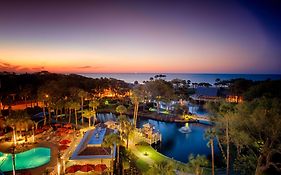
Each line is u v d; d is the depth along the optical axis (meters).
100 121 62.22
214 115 29.55
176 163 32.28
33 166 30.50
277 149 20.80
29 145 37.91
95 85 98.31
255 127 22.25
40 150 36.62
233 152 39.56
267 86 50.00
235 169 29.27
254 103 24.12
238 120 24.05
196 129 60.28
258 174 22.98
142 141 43.06
